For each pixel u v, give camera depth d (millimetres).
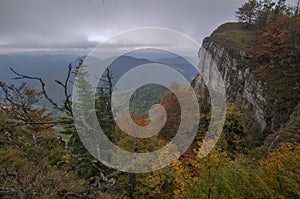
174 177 10523
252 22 48188
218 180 7059
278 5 45531
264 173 7082
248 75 32750
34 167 4230
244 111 30578
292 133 15078
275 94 26844
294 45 30453
